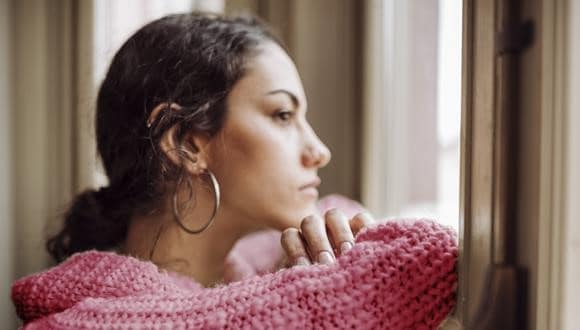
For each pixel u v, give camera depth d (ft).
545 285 1.17
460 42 1.44
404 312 1.50
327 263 1.63
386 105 3.49
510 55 1.25
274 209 2.05
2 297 3.56
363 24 3.49
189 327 1.52
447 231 1.56
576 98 1.12
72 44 3.88
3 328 3.58
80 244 2.40
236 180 2.03
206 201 2.08
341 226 1.83
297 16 3.59
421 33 3.38
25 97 3.85
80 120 3.79
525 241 1.23
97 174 3.78
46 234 3.53
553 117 1.14
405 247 1.54
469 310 1.38
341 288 1.51
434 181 3.30
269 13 3.68
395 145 3.53
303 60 3.60
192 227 2.10
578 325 1.14
